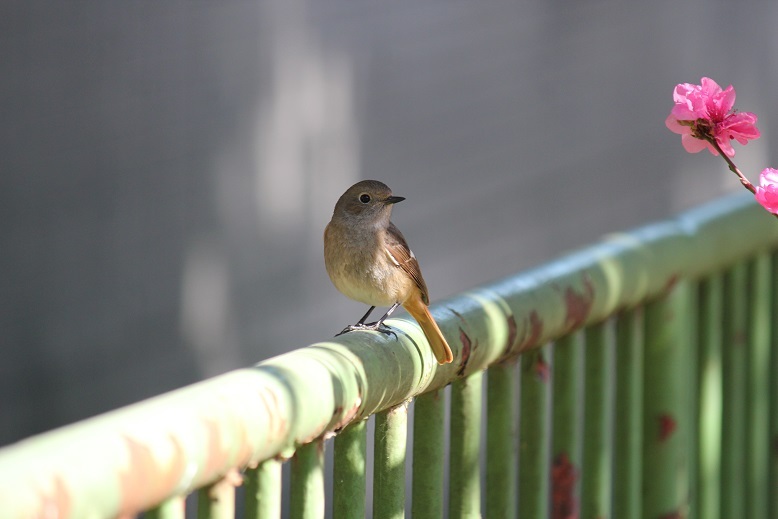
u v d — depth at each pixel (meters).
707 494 5.95
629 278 4.93
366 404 3.54
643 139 14.65
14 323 12.29
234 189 12.81
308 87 12.99
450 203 13.68
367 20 13.16
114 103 12.31
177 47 12.45
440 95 13.58
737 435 6.07
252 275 12.93
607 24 14.33
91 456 2.46
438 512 4.21
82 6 12.11
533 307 4.36
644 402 5.49
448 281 13.68
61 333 12.40
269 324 13.06
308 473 3.41
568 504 4.93
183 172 12.60
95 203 12.38
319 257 13.27
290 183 13.05
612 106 14.45
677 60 14.66
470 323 4.05
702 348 5.83
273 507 3.25
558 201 14.27
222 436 2.82
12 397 12.29
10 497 2.25
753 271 6.09
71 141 12.24
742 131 3.97
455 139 13.67
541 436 4.71
